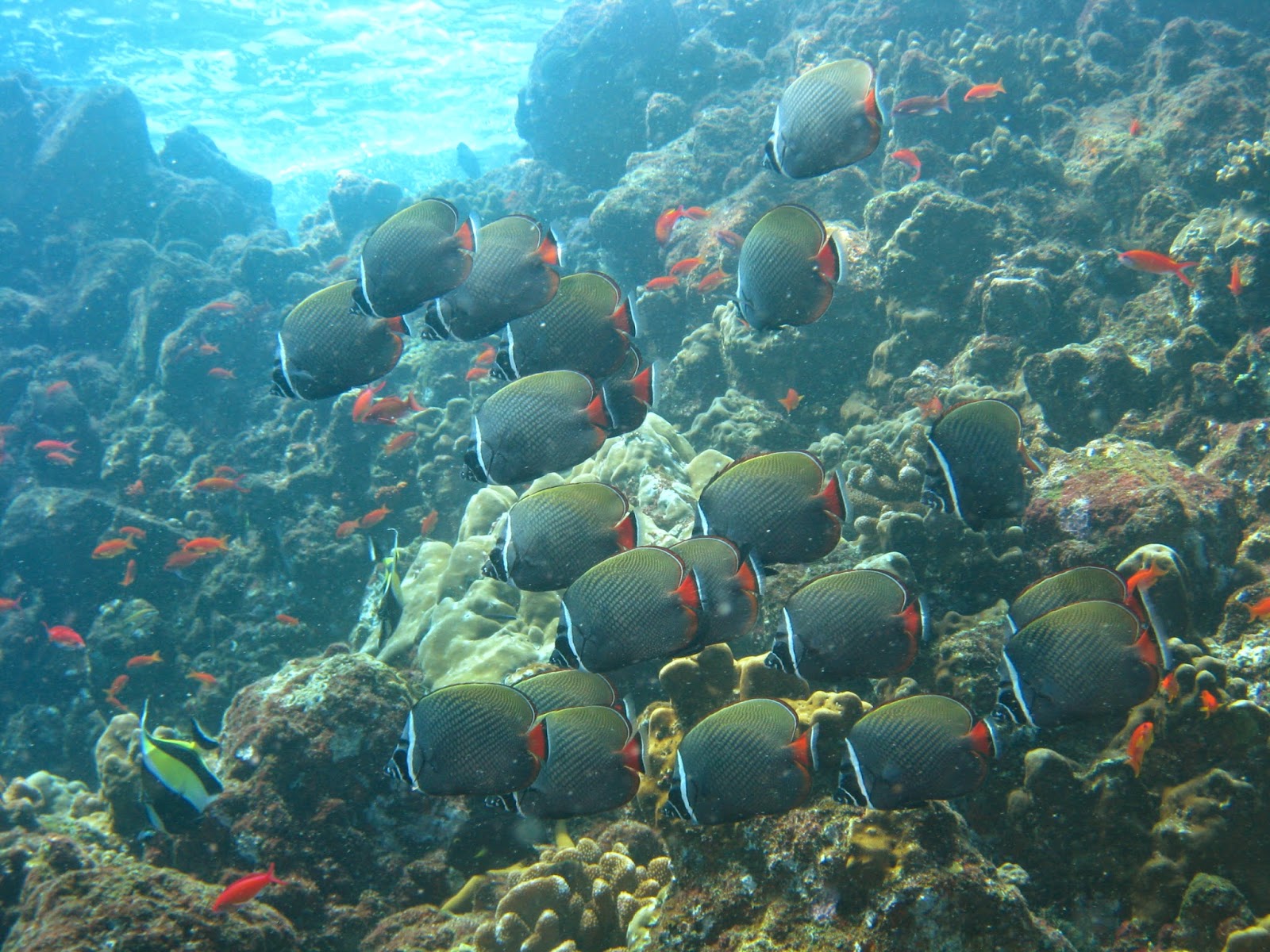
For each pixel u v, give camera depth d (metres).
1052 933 0.90
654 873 1.16
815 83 1.01
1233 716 1.09
